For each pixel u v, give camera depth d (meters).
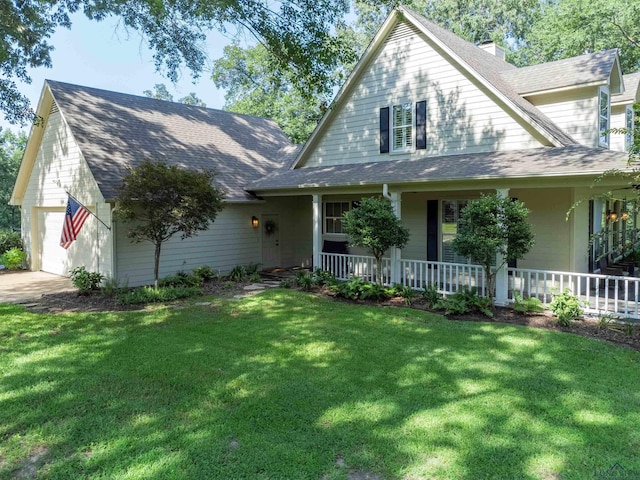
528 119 9.87
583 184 7.94
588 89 10.34
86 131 12.35
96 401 4.64
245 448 3.69
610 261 13.41
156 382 5.15
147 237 10.48
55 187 13.86
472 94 10.91
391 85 12.43
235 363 5.78
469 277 9.41
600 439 3.79
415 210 12.57
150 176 9.84
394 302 9.59
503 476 3.28
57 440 3.87
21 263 16.05
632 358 5.86
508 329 7.30
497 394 4.72
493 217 8.16
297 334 7.13
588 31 21.81
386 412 4.32
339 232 14.59
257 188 13.67
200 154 14.72
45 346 6.57
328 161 14.07
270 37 11.05
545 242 10.35
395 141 12.48
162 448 3.71
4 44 10.62
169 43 12.34
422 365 5.64
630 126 12.87
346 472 3.36
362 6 27.80
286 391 4.84
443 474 3.31
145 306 9.31
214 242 13.63
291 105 28.70
